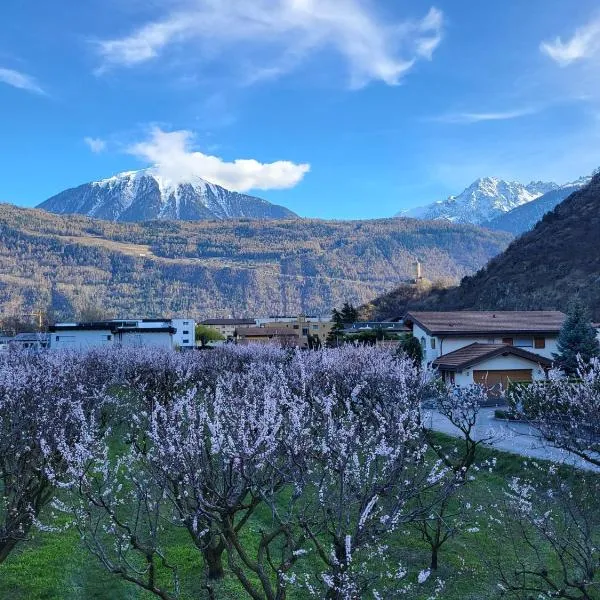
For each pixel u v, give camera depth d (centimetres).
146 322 6397
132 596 935
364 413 1423
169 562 1062
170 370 2767
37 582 955
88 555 1058
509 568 1040
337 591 653
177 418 882
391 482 745
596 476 1392
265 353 3894
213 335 9238
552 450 1739
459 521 1225
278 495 1405
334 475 819
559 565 1039
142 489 813
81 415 931
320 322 9006
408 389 1566
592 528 1070
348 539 631
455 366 3144
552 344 3869
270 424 763
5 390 1188
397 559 1090
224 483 744
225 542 748
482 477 1638
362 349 3003
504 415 2416
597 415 1319
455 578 1013
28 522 989
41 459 972
